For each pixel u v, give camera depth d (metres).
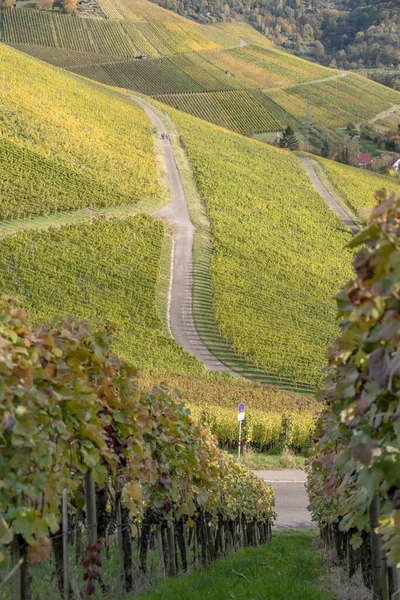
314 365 74.19
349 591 12.06
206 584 10.86
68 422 7.72
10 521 6.93
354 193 161.62
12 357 6.84
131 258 91.44
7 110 132.38
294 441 43.75
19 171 108.88
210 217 118.62
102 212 105.31
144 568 11.45
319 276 106.50
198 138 173.00
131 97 199.00
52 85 168.00
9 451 6.70
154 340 72.94
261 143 190.38
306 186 160.25
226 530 18.25
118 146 143.00
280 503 32.28
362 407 5.52
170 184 132.00
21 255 83.25
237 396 59.53
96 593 9.05
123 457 9.80
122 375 9.91
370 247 5.62
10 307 7.17
